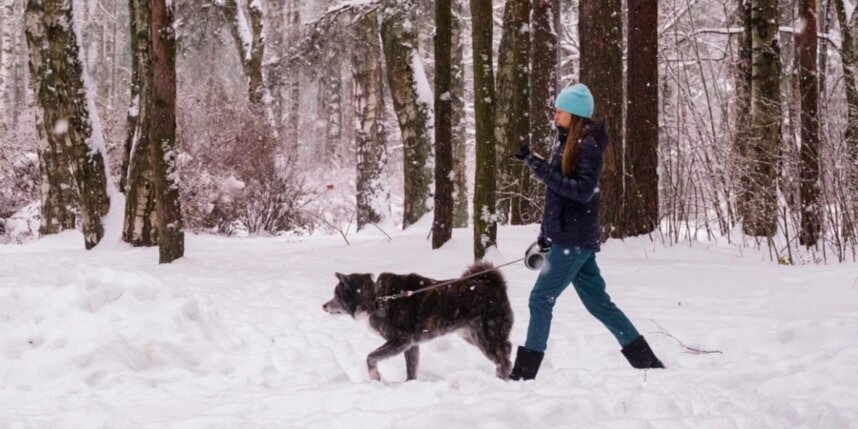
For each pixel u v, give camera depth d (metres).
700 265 9.38
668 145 11.52
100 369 5.33
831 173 9.98
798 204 10.42
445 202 11.91
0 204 18.83
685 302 7.62
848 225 9.73
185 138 19.30
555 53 16.50
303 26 21.72
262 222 19.86
